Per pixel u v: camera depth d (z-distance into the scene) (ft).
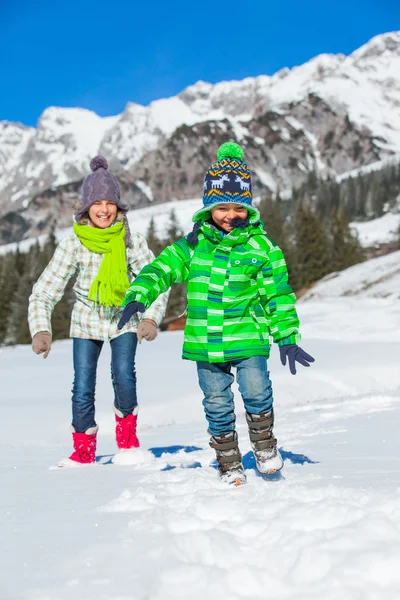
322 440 15.02
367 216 475.31
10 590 4.74
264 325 9.90
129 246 14.56
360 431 16.48
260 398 9.61
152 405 30.17
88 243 14.03
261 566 4.91
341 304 91.50
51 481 10.55
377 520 5.34
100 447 19.48
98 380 38.27
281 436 16.70
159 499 7.64
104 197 14.14
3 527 6.93
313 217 216.33
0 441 22.59
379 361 42.39
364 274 128.36
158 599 4.32
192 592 4.40
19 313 206.28
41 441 22.54
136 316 14.35
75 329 14.25
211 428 9.66
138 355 53.16
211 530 5.69
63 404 30.01
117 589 4.58
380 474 9.13
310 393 35.78
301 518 5.73
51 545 5.96
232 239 9.77
